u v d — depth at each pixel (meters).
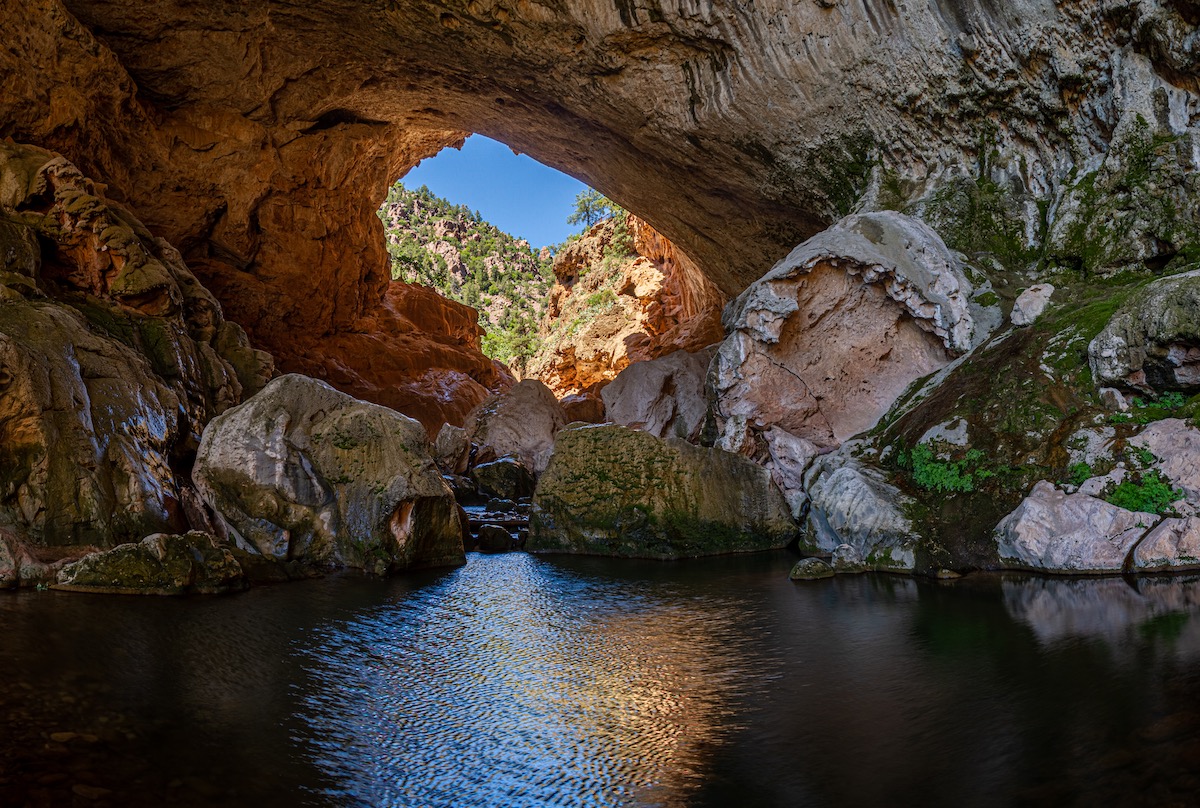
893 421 10.88
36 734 3.95
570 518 11.02
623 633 6.34
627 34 14.54
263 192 21.92
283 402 9.66
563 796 3.54
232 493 9.30
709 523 10.51
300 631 6.34
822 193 15.53
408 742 4.16
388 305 32.03
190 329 14.14
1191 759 3.46
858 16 12.77
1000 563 7.99
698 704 4.65
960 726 4.09
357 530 9.24
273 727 4.31
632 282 41.31
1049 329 9.70
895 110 13.49
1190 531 7.18
